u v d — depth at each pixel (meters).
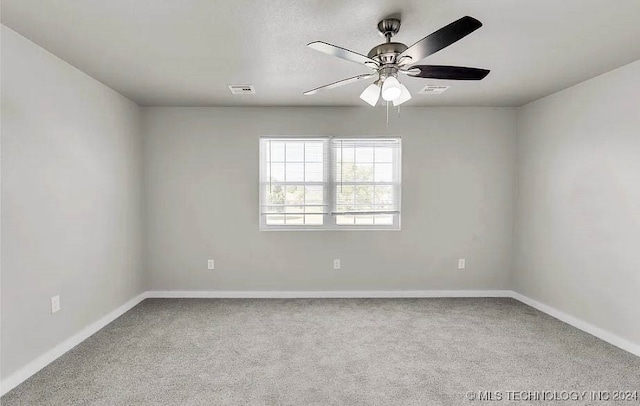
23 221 2.38
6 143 2.24
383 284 4.30
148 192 4.20
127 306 3.80
